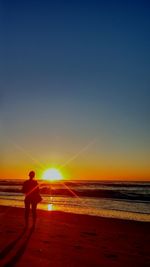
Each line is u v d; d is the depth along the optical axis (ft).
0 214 55.98
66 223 44.88
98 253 25.99
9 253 24.56
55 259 23.31
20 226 39.37
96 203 96.89
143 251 27.48
